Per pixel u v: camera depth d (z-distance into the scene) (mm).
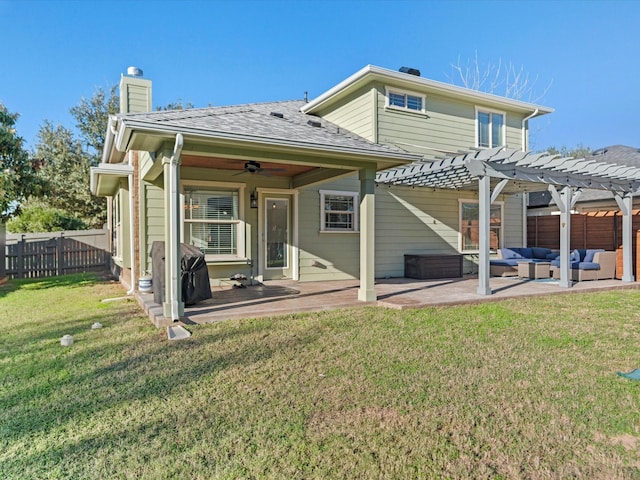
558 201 9484
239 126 6336
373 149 7027
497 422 2965
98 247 14773
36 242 13391
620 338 5211
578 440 2740
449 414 3080
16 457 2523
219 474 2342
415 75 11195
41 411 3146
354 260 11062
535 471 2400
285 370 3994
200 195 9141
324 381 3717
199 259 6672
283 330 5477
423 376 3850
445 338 5160
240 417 3027
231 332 5363
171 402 3289
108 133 8484
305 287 9250
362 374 3896
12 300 8375
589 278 10633
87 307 7395
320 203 10617
